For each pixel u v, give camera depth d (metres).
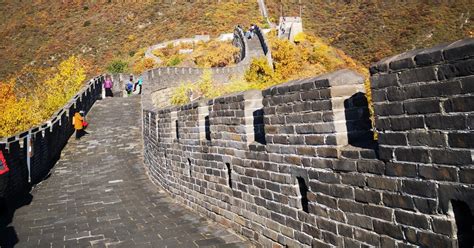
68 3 86.25
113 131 20.17
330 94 4.14
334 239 4.23
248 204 6.14
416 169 3.23
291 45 48.81
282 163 5.13
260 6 84.81
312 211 4.58
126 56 61.28
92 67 58.91
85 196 10.91
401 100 3.32
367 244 3.79
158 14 79.50
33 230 7.80
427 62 3.08
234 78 31.25
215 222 7.43
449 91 2.94
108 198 10.55
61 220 8.51
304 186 4.94
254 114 6.12
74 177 13.58
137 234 7.18
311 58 49.03
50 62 63.38
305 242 4.77
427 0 74.94
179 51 55.47
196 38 61.75
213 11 79.38
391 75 3.39
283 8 87.31
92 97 26.28
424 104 3.13
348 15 82.12
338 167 4.11
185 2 84.62
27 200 10.67
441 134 3.01
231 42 57.28
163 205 9.36
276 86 5.09
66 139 18.73
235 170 6.49
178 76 28.67
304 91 4.55
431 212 3.12
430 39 63.44
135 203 9.80
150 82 25.64
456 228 2.99
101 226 7.87
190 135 8.53
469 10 67.50
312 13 87.38
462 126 2.87
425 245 3.19
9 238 7.33
